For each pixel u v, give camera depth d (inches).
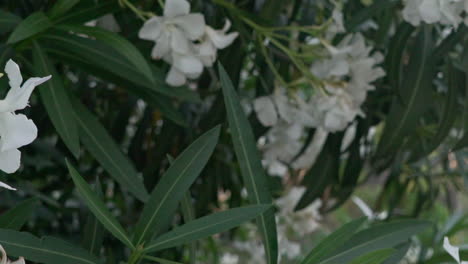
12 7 45.4
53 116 36.8
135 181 39.0
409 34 45.9
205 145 32.8
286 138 52.8
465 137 45.0
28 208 33.5
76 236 51.0
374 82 51.6
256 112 49.3
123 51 36.7
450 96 46.0
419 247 66.2
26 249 31.3
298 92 52.2
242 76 67.6
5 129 27.8
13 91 28.0
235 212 31.9
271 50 48.2
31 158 49.4
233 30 46.6
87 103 51.6
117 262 47.8
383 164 54.8
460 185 63.7
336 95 45.9
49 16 37.9
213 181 55.4
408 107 46.4
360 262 31.0
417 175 62.3
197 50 40.9
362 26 52.4
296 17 54.2
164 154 48.7
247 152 33.9
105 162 38.9
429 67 46.1
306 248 86.7
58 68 49.8
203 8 46.4
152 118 51.4
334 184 56.2
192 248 34.1
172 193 32.5
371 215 72.7
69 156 49.5
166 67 45.5
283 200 69.1
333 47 44.4
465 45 44.9
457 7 41.6
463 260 35.8
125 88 42.2
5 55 38.7
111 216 31.9
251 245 78.3
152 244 32.0
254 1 48.8
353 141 53.5
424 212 69.2
